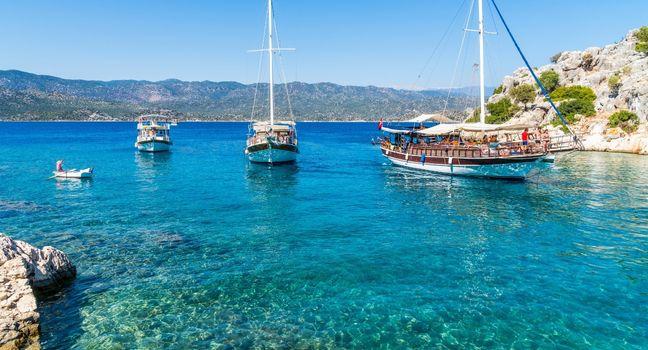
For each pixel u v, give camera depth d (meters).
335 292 15.01
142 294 14.83
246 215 26.41
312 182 39.69
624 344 11.62
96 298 14.50
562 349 11.44
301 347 11.58
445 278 16.14
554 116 82.31
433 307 13.80
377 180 40.59
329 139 122.56
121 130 178.12
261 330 12.46
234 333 12.29
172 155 68.88
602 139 64.81
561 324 12.66
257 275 16.56
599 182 36.97
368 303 14.14
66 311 13.55
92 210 27.73
